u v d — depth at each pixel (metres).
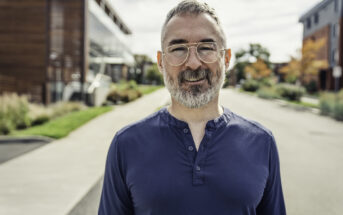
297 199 4.05
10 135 8.80
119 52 35.91
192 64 1.21
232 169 1.14
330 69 32.41
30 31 17.52
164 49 1.30
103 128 10.47
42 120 11.59
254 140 1.24
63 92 17.94
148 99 22.28
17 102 11.06
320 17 35.34
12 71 17.53
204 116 1.28
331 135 9.27
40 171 5.46
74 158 6.45
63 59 17.83
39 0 17.50
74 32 17.89
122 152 1.23
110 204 1.27
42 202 4.00
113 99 19.16
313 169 5.46
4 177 5.09
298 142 8.09
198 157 1.15
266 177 1.23
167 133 1.21
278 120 13.00
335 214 3.59
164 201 1.11
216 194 1.11
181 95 1.24
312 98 29.97
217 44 1.26
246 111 16.55
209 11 1.28
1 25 17.59
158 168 1.15
